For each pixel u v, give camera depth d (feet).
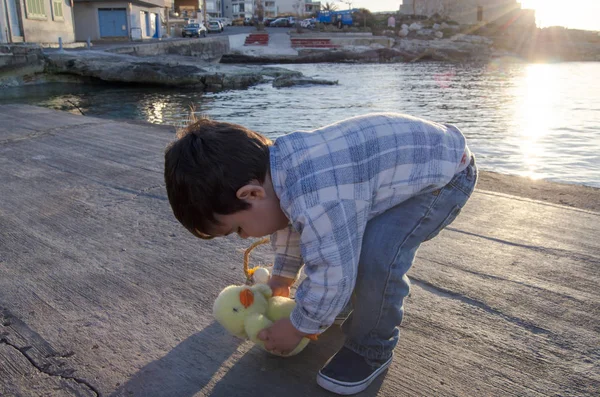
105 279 7.03
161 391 4.88
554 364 5.18
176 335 5.77
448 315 6.06
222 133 4.22
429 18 219.61
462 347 5.47
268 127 34.06
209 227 4.34
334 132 4.50
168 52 92.07
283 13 293.02
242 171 4.10
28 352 5.44
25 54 57.88
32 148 15.14
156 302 6.42
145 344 5.60
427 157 4.66
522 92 58.23
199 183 4.05
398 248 4.59
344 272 4.21
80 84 62.23
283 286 5.68
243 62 117.39
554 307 6.20
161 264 7.47
